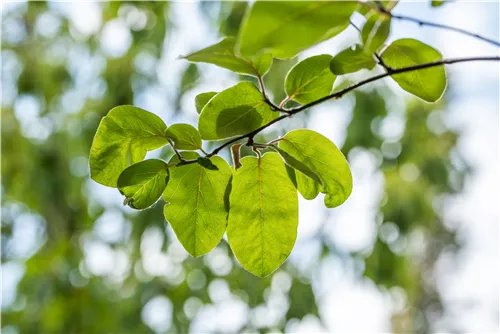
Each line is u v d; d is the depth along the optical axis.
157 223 4.67
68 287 5.00
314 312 5.08
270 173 1.12
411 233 5.18
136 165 1.05
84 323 4.98
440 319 8.71
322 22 0.78
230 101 1.04
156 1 4.94
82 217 5.59
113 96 5.18
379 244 4.91
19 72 5.57
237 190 1.12
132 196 1.08
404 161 5.07
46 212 5.47
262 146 1.06
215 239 1.15
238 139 1.06
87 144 5.20
